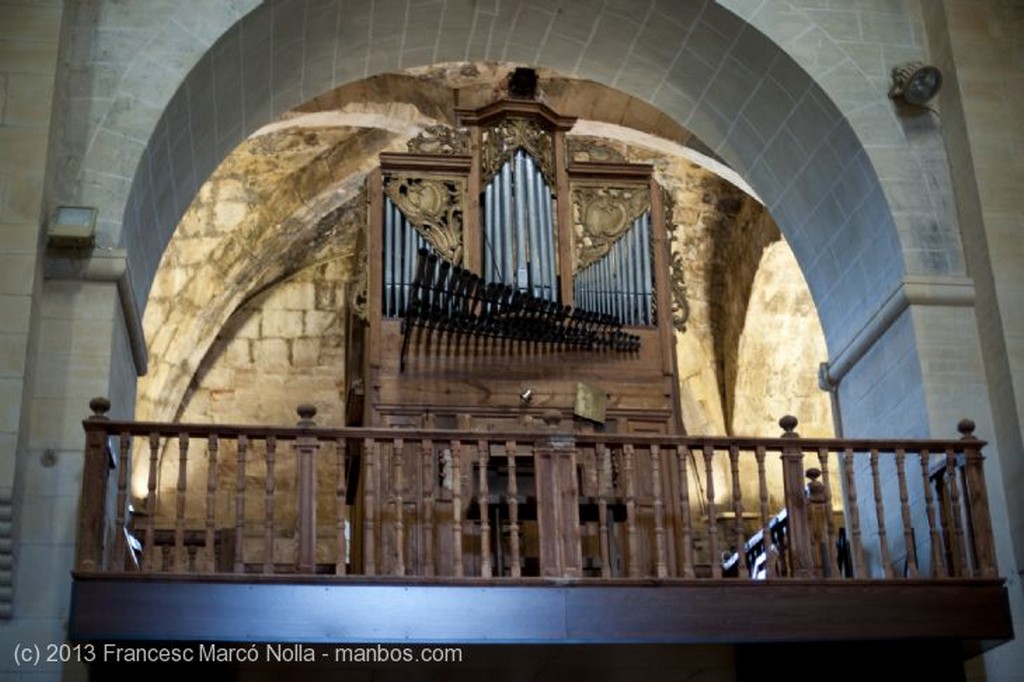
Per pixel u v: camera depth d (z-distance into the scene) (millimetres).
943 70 13414
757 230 19562
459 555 10430
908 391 12688
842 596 10727
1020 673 11695
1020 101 13195
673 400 13734
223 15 12461
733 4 13430
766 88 13844
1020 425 12023
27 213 11219
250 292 20547
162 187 12625
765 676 11898
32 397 11031
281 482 19812
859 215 13469
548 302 13398
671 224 14633
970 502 11289
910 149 13195
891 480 12891
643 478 13141
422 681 11773
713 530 10797
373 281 13672
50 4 11984
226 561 15016
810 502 12156
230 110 13352
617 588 10477
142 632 9820
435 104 17891
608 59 14594
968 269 12859
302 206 19422
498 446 12719
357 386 13656
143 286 12648
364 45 14133
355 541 13234
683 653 11289
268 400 20297
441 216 14125
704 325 20688
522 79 14875
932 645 11016
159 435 10438
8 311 10922
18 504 10633
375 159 19016
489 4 13992
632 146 18875
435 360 13422
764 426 20312
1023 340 12312
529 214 14133
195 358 19688
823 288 14383
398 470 10609
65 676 10391
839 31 13547
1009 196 12828
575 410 13328
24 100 11586
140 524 17984
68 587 10609
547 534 10625
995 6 13547
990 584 10930
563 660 11305
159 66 12195
